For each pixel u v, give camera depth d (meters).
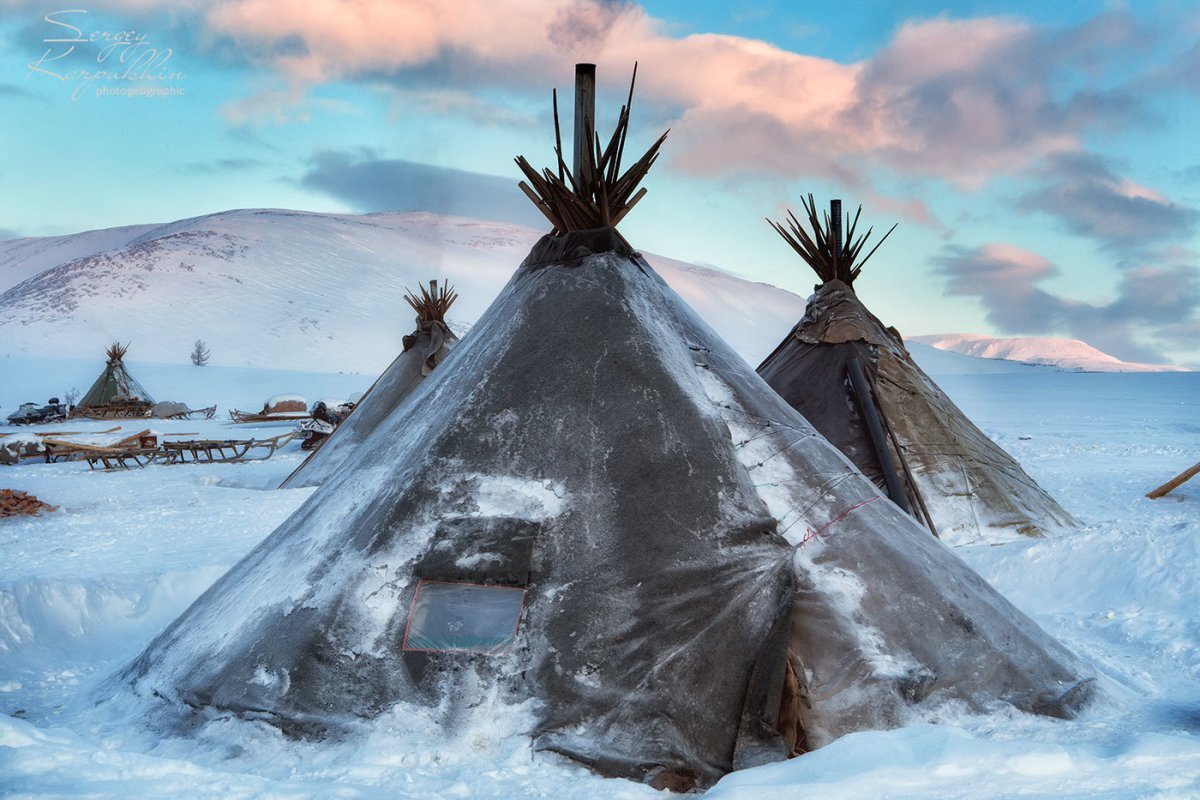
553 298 5.58
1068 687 4.63
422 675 4.33
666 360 5.34
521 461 4.93
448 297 16.83
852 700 4.50
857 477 5.43
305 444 23.53
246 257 160.88
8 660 5.96
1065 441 23.94
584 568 4.57
